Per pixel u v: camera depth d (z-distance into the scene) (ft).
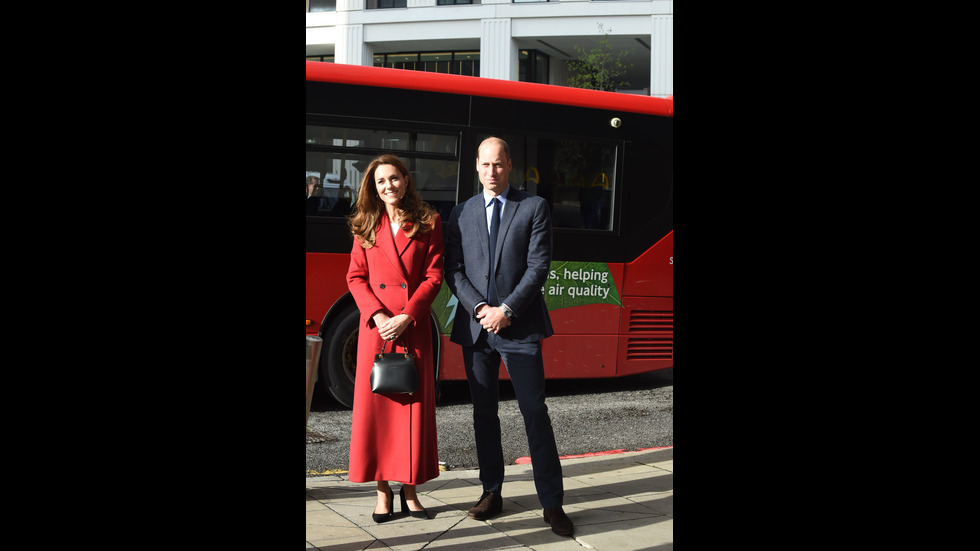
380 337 12.64
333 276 22.48
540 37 75.72
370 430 12.52
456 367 23.77
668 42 72.79
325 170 22.76
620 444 19.85
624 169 25.25
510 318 12.45
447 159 23.71
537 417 12.50
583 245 24.86
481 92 24.09
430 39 77.05
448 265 13.16
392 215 12.93
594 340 25.00
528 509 13.52
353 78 23.15
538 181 24.57
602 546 11.66
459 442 19.63
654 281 25.59
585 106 25.04
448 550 11.39
